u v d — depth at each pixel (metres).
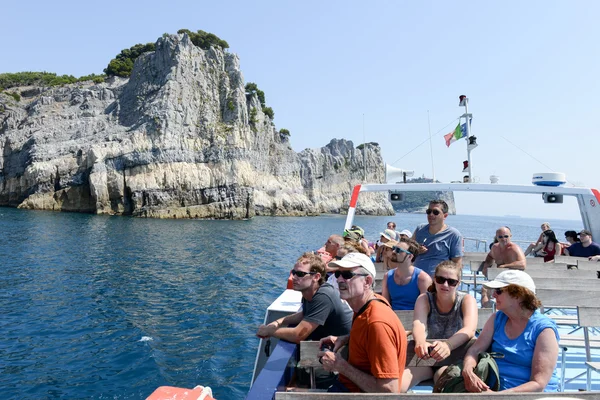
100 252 30.52
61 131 83.75
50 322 13.98
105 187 73.56
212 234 48.06
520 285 3.56
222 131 87.81
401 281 5.21
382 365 3.01
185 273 23.77
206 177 81.31
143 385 9.48
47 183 76.12
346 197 131.75
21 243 33.50
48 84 110.50
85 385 9.41
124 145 76.12
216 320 14.84
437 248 6.12
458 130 11.17
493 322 3.85
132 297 17.78
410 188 10.17
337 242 7.34
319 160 129.00
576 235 11.08
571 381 5.51
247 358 11.33
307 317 4.16
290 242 43.84
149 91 88.62
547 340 3.50
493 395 2.64
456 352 3.94
